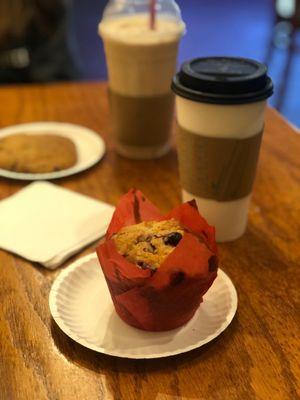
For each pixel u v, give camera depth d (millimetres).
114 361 278
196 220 307
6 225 391
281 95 1387
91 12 2277
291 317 310
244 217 384
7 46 914
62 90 675
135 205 326
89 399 256
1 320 306
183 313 288
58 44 958
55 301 306
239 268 354
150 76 468
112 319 304
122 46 455
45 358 280
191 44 1984
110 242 282
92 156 505
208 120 340
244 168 358
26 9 896
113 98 492
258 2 2566
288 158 504
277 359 280
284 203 433
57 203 420
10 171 472
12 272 348
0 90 669
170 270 267
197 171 365
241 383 265
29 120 584
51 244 368
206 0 2637
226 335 296
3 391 260
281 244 380
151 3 466
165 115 496
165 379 268
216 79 330
